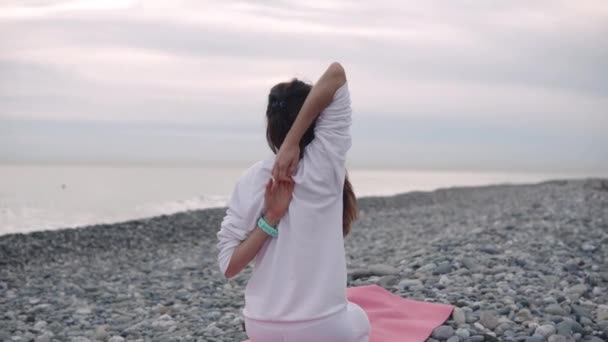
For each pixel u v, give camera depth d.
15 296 8.82
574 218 11.67
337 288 3.57
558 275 6.93
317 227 3.55
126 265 11.79
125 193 32.31
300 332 3.56
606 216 12.17
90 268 11.55
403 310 5.38
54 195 29.75
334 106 3.54
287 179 3.48
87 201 27.05
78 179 48.00
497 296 5.97
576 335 4.89
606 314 5.34
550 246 8.58
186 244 14.65
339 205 3.64
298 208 3.53
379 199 26.41
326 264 3.56
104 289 9.15
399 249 10.08
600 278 6.70
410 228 14.46
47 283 9.94
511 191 29.22
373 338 4.73
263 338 3.68
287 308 3.56
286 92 3.63
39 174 56.41
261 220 3.55
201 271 10.27
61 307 7.95
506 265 7.45
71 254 13.12
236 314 6.65
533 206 15.58
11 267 11.74
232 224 3.59
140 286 9.20
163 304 7.67
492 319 5.18
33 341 6.17
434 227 13.64
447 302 5.80
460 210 19.36
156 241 14.91
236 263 3.58
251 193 3.59
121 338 5.93
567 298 5.93
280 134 3.63
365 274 7.24
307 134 3.59
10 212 21.98
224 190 35.97
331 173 3.54
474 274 6.86
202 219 17.88
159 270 10.85
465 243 9.11
